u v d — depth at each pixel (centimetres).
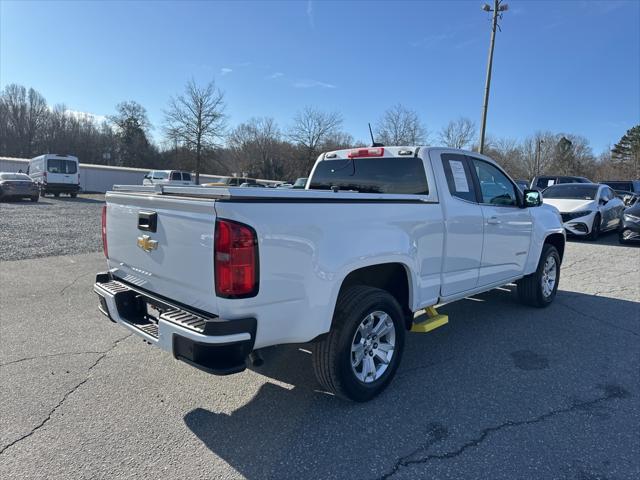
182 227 288
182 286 294
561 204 1293
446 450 285
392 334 358
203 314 283
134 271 345
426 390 366
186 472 261
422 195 400
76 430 302
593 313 579
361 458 276
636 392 363
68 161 2903
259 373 392
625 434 302
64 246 1020
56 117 8225
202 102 4188
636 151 7331
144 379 378
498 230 485
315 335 303
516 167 6706
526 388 370
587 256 1027
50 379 376
